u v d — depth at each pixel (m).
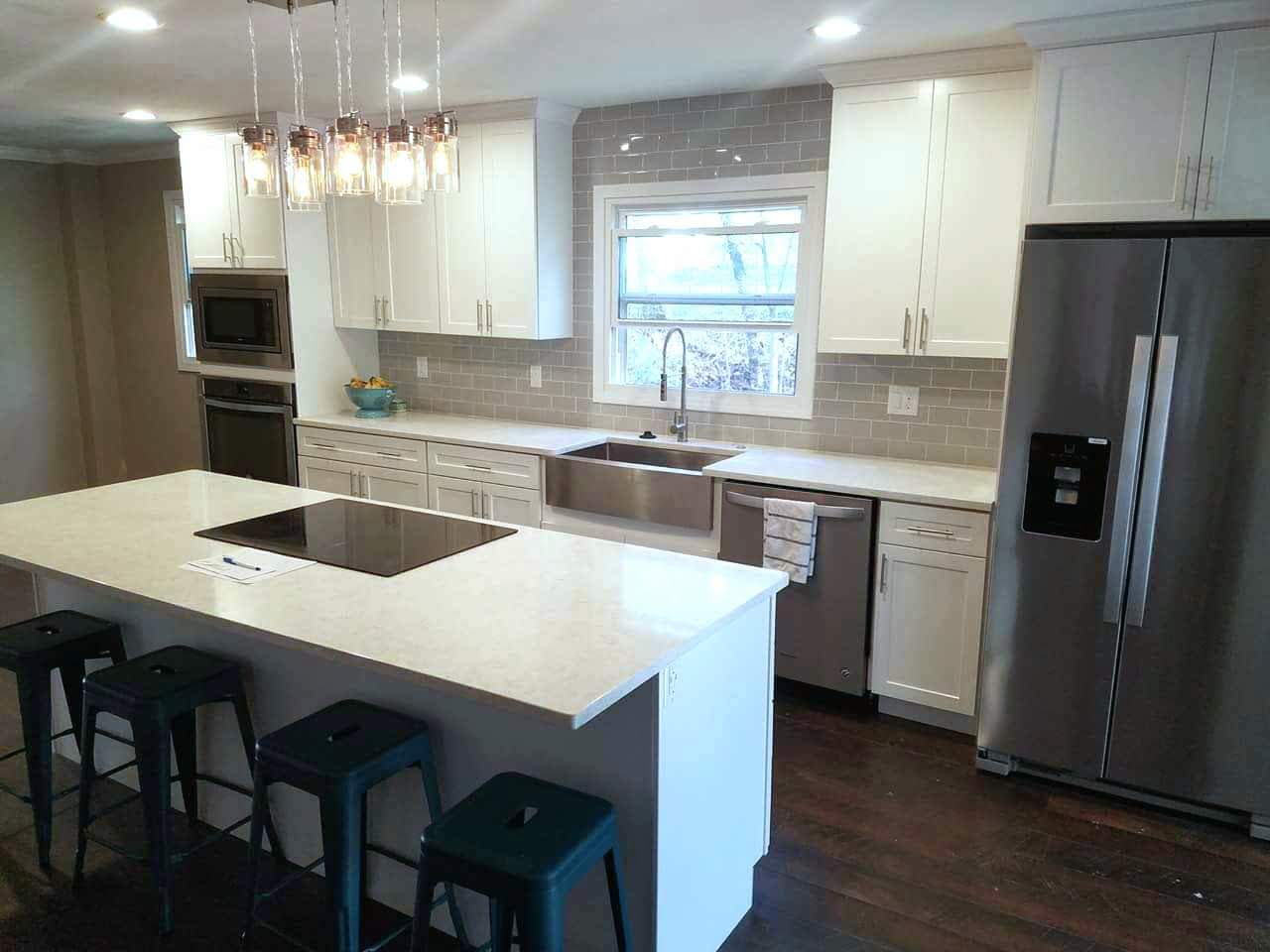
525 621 1.99
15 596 4.63
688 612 2.04
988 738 3.01
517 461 4.12
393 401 5.10
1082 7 2.59
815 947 2.21
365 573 2.31
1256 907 2.37
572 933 2.07
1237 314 2.47
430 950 2.19
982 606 3.12
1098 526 2.74
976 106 3.19
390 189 2.41
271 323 4.87
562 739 1.95
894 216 3.40
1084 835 2.69
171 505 3.03
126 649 2.78
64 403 6.42
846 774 3.02
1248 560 2.56
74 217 6.23
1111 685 2.80
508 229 4.34
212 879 2.45
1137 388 2.61
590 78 3.69
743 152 3.97
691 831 2.01
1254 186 2.55
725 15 2.79
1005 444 2.84
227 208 4.87
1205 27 2.53
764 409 4.12
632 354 4.53
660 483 3.68
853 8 2.69
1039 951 2.20
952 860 2.56
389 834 2.28
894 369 3.77
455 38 3.09
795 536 3.35
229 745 2.58
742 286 4.15
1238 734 2.66
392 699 2.19
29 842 2.61
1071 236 2.88
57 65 3.54
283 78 3.75
